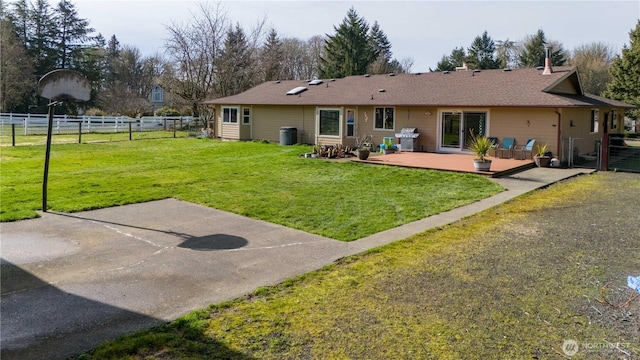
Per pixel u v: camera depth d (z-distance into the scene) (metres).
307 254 6.57
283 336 4.09
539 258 6.31
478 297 4.96
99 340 3.99
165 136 28.58
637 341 4.05
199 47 35.34
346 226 8.20
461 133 19.14
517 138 17.70
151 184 12.17
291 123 24.30
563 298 4.96
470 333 4.16
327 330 4.20
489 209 9.53
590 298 4.96
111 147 22.08
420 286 5.27
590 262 6.15
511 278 5.54
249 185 12.33
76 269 5.87
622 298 4.97
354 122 22.00
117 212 9.12
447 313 4.57
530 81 19.30
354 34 53.28
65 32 52.47
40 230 7.70
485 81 20.67
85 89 9.59
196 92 35.31
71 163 16.30
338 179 13.41
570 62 55.12
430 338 4.06
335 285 5.31
